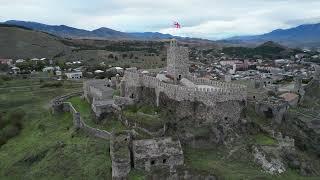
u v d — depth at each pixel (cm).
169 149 7819
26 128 11725
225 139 8719
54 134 10200
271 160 8338
